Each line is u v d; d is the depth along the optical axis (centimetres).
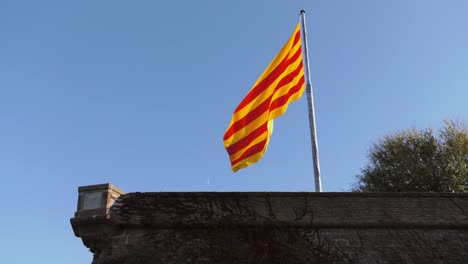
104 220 1030
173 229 1088
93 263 1019
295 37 1502
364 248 1090
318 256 1058
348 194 1188
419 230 1153
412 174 2570
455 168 2505
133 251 1035
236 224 1096
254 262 1030
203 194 1145
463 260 1089
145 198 1120
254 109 1420
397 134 2752
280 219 1117
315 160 1384
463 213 1197
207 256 1037
